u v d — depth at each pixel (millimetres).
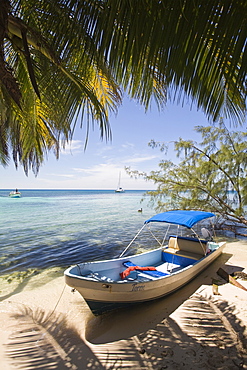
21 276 6703
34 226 15492
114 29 1895
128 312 4480
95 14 2029
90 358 3115
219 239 11586
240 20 1453
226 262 7582
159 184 11352
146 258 6230
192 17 1551
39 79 3072
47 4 2291
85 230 14180
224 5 1464
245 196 9578
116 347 3355
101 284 3922
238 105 2383
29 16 2443
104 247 10164
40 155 5371
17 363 3020
